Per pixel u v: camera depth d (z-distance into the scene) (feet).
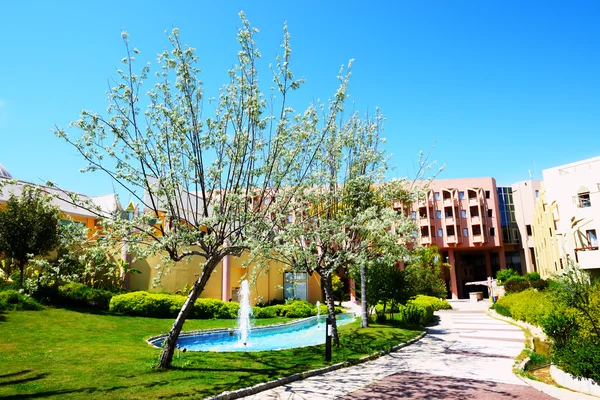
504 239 187.01
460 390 26.99
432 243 177.06
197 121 31.65
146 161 30.45
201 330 58.03
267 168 32.60
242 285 81.41
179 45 31.50
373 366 35.99
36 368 28.32
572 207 93.66
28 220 59.41
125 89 30.45
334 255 46.57
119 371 28.32
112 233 29.58
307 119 35.60
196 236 30.04
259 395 25.53
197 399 22.90
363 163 48.62
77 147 29.14
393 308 72.13
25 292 56.39
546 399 24.75
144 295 66.44
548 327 33.55
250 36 32.83
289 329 74.18
